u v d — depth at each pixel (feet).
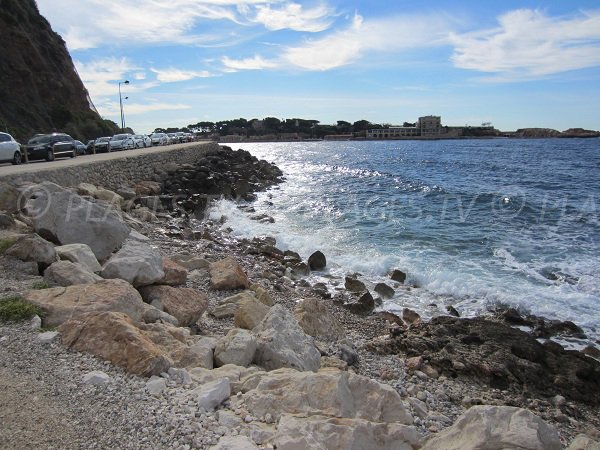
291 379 16.92
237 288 36.17
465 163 202.90
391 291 44.65
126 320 20.10
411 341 30.63
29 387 15.99
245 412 15.57
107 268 28.40
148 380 17.03
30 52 181.88
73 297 22.66
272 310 24.16
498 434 13.58
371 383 16.72
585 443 14.84
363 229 71.61
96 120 207.92
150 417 14.73
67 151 91.91
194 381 17.65
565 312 40.47
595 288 45.55
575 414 25.21
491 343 30.45
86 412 14.79
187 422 14.55
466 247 60.59
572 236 66.59
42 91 183.42
